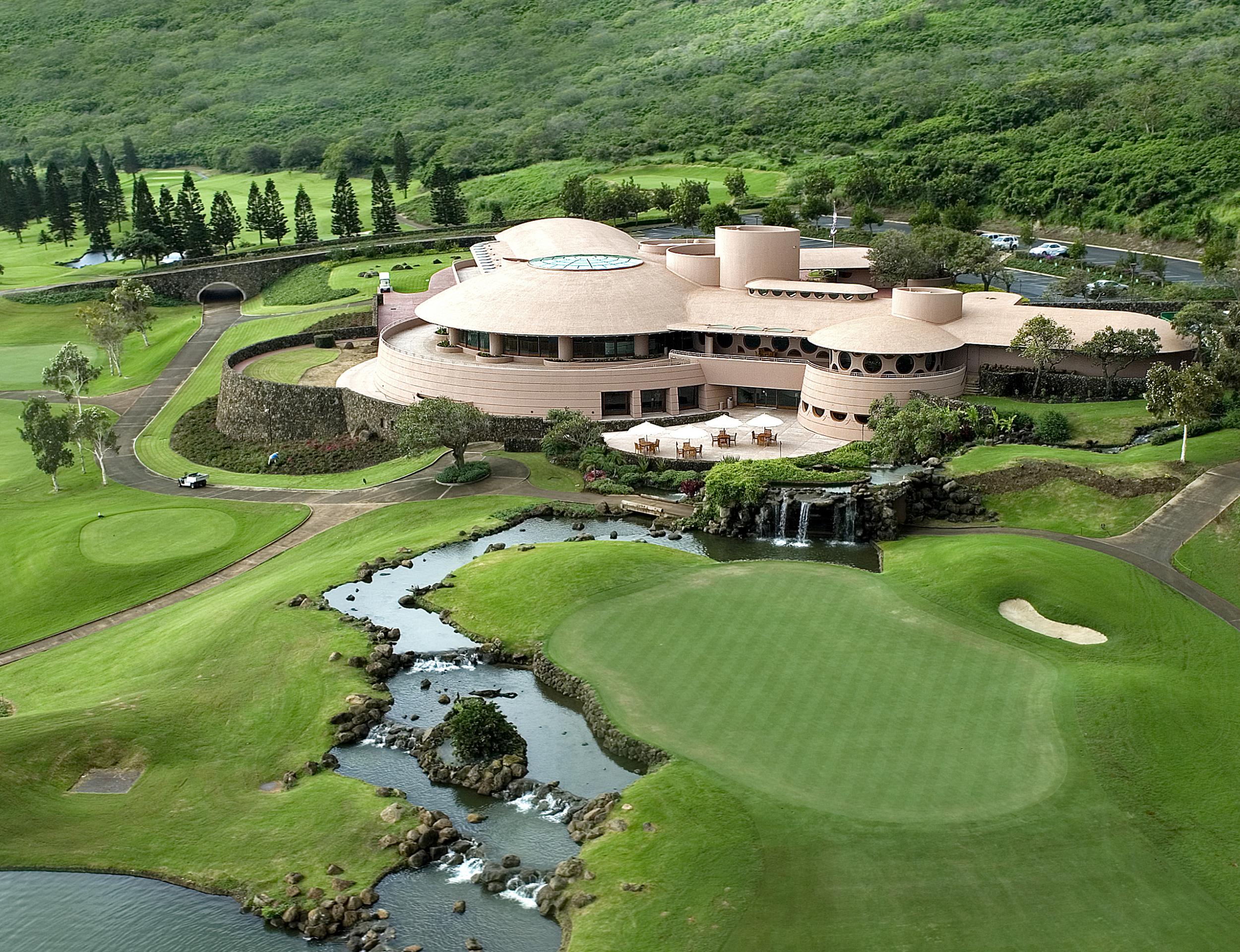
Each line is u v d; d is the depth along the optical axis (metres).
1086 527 88.31
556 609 77.62
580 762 61.25
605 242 150.00
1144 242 178.62
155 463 128.75
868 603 76.50
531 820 56.91
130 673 74.56
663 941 46.97
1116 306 130.38
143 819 58.12
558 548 88.38
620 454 108.94
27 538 103.06
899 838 51.69
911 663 67.88
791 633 72.50
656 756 59.50
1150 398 95.00
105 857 55.22
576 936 47.81
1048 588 76.38
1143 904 47.50
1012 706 62.50
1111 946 45.34
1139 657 68.56
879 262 143.75
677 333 125.88
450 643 76.31
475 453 116.69
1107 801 53.88
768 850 51.41
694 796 55.41
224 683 71.12
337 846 55.12
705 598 78.12
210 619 80.56
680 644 71.88
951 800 54.28
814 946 46.19
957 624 73.06
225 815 58.31
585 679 68.19
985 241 149.25
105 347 170.75
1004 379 112.75
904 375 110.69
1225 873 49.12
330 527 101.25
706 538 93.62
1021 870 49.56
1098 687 63.59
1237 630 71.31
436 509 102.25
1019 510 92.56
